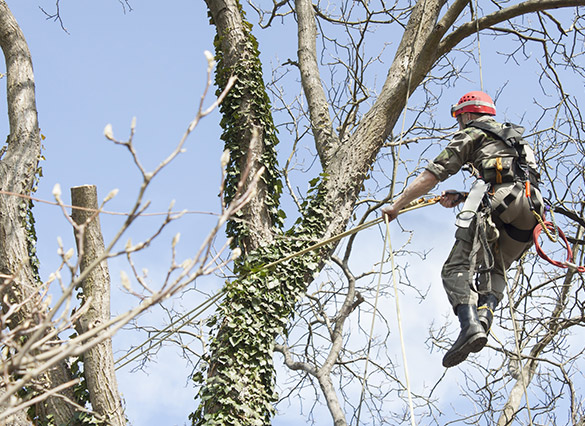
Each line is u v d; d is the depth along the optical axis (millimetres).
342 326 12203
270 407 8703
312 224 9781
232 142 10344
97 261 3562
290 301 9273
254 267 9367
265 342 8977
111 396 8492
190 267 3672
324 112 11688
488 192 6656
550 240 6508
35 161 9672
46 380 8516
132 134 3283
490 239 6586
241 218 9859
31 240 9242
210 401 8648
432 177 6676
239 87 10469
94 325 8656
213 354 8945
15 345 4191
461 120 7234
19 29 10758
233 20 10883
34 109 10094
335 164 10398
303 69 12312
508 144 6707
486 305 6668
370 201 12812
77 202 9078
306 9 13102
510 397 11875
